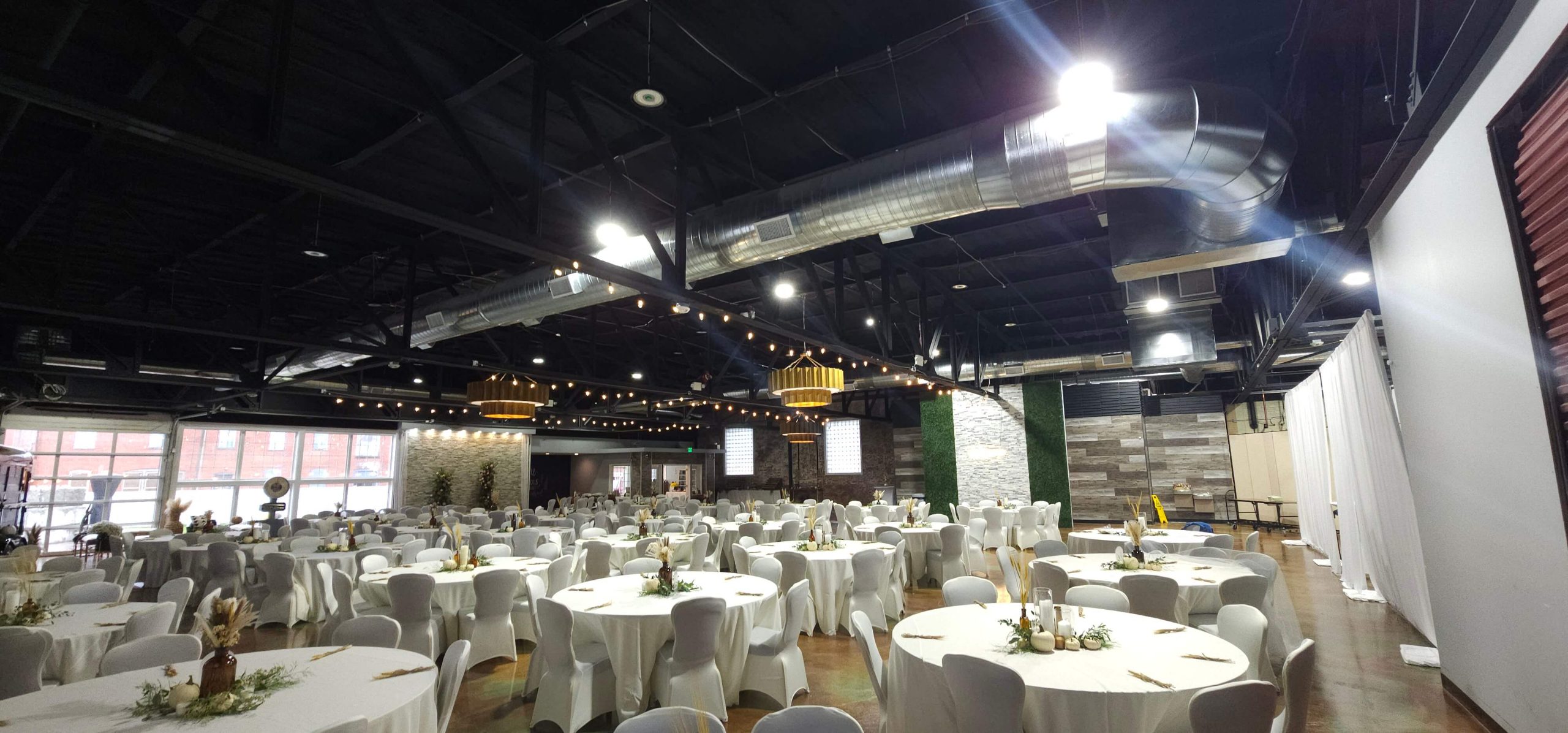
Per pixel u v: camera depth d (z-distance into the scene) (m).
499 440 21.12
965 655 3.01
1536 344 3.00
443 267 9.30
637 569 6.20
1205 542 7.55
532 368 10.69
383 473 19.30
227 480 16.66
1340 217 5.04
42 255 8.45
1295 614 7.22
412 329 8.69
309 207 7.30
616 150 6.12
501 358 12.78
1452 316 3.86
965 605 4.34
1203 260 5.68
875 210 5.20
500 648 5.91
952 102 5.56
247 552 9.56
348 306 10.97
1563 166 2.70
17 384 11.87
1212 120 3.97
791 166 6.61
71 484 14.57
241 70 4.84
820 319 13.30
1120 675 3.02
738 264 6.17
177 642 3.59
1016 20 4.57
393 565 8.28
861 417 21.05
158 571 10.25
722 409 24.25
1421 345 4.41
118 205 6.59
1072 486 17.41
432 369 16.88
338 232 8.02
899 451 22.23
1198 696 2.53
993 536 12.80
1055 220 8.23
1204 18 4.56
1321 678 5.14
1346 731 4.17
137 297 10.35
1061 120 4.30
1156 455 17.17
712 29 4.61
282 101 3.48
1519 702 3.55
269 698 2.88
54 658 4.20
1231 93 4.02
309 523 12.91
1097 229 8.55
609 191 7.09
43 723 2.62
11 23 4.20
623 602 4.93
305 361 11.53
